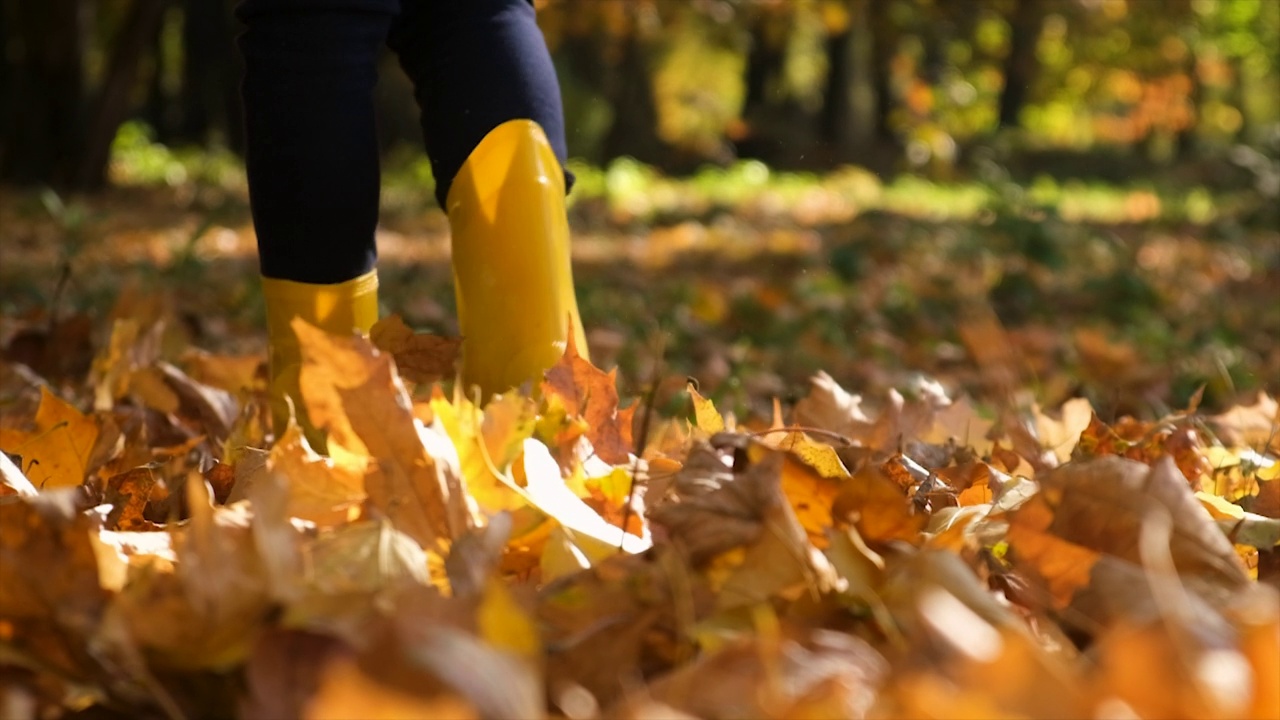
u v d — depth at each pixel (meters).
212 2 30.38
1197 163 32.91
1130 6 32.72
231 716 1.10
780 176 27.64
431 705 0.92
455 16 2.31
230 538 1.34
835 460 1.77
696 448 1.47
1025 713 0.99
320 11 2.18
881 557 1.38
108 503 1.74
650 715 0.98
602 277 10.63
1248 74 45.78
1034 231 10.55
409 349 2.25
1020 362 5.87
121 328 3.07
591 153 37.41
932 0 29.95
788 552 1.27
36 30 18.78
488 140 2.24
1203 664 1.01
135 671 1.10
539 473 1.57
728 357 6.03
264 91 2.20
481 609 1.11
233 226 14.60
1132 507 1.33
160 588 1.15
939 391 2.68
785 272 11.32
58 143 18.91
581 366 2.00
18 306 6.55
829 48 34.91
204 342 5.58
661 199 21.42
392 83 29.05
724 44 22.70
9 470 1.69
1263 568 1.52
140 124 32.66
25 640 1.13
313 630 1.04
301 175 2.18
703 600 1.26
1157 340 7.42
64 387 3.20
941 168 27.19
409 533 1.43
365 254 2.26
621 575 1.25
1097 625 1.24
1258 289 11.46
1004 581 1.40
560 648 1.17
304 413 2.16
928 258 11.05
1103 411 4.67
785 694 1.04
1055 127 49.81
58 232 11.99
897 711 1.01
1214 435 2.79
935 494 1.78
